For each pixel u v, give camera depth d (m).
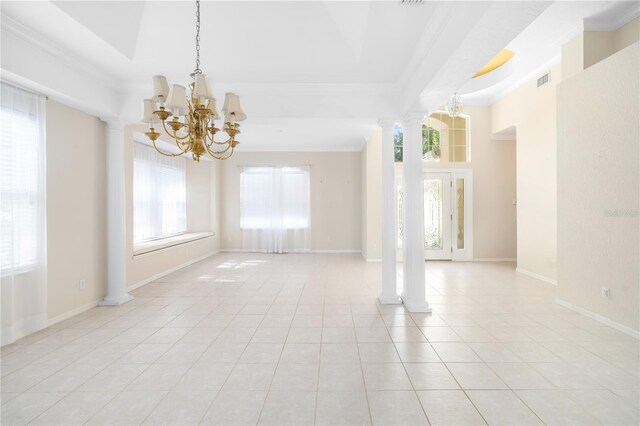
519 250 6.69
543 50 5.16
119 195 4.80
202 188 9.28
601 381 2.56
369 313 4.26
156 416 2.17
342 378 2.63
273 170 9.45
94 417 2.16
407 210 4.56
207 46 3.56
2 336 3.25
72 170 4.20
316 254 9.15
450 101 6.55
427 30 3.18
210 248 8.91
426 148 8.08
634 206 3.38
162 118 2.66
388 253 4.74
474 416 2.15
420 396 2.38
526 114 6.44
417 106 4.15
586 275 4.05
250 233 9.55
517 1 2.05
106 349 3.20
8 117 3.24
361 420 2.12
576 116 4.12
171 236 7.98
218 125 4.68
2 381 2.62
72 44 3.46
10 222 3.27
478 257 8.02
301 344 3.29
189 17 3.11
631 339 3.34
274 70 4.07
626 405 2.25
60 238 4.02
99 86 4.20
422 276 4.36
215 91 4.48
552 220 5.79
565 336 3.44
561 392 2.42
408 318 4.05
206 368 2.81
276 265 7.60
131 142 5.55
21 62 3.13
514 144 7.98
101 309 4.46
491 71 6.84
